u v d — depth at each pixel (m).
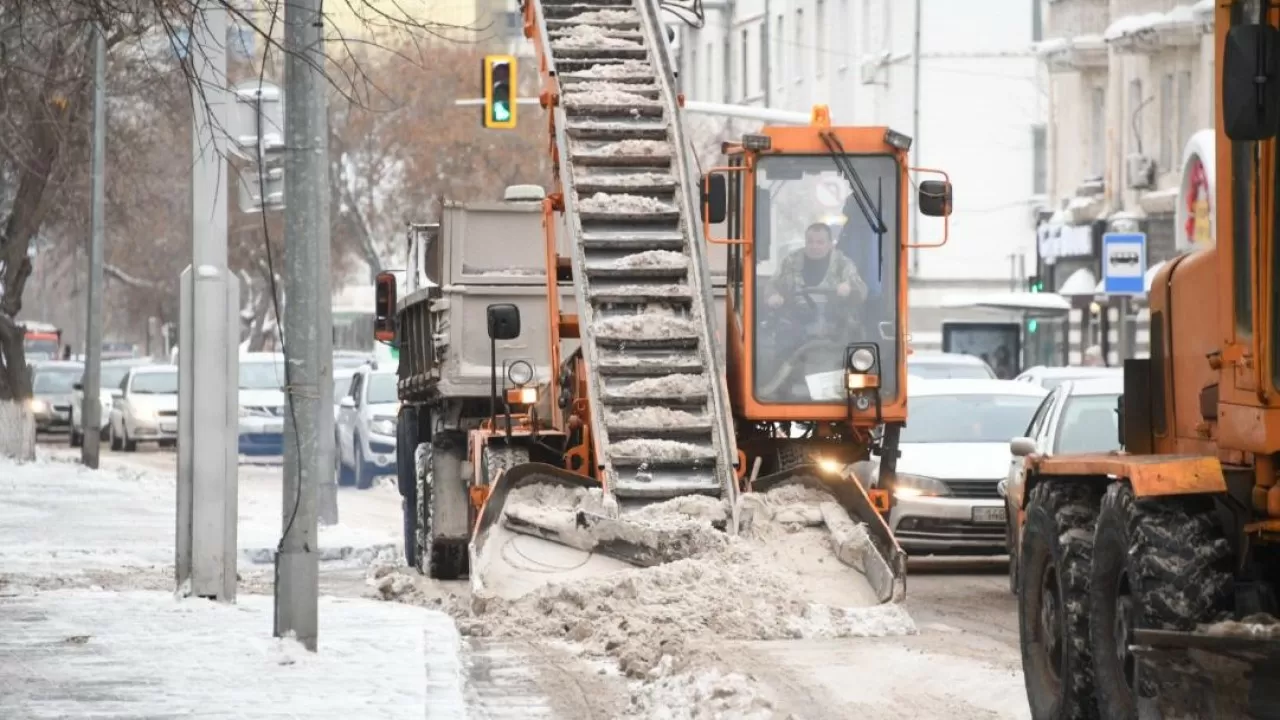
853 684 27.53
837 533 35.22
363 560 51.06
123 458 104.75
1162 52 107.62
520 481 36.94
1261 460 19.75
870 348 38.94
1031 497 24.70
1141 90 111.44
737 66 177.38
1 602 35.00
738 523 35.75
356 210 138.88
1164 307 23.88
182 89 41.88
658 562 34.94
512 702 26.39
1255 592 19.64
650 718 25.02
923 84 143.75
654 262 39.34
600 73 42.28
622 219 39.88
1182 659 19.27
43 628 31.41
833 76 154.25
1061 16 122.44
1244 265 20.12
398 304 53.12
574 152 40.53
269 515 60.38
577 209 39.62
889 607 33.56
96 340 88.38
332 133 133.25
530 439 39.84
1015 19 143.75
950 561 48.56
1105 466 21.56
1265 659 18.73
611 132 40.94
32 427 93.00
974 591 41.12
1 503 64.69
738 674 26.38
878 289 39.22
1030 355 114.38
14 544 50.03
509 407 41.84
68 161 75.31
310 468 29.19
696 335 38.53
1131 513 20.19
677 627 32.47
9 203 90.44
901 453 45.78
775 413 39.06
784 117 81.81
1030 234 143.88
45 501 65.75
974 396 49.28
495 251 46.22
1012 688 27.09
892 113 145.50
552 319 40.06
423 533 45.84
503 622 33.28
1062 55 122.12
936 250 144.00
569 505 36.69
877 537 35.25
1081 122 123.19
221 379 35.22
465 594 39.06
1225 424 20.62
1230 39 18.97
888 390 39.22
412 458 49.56
